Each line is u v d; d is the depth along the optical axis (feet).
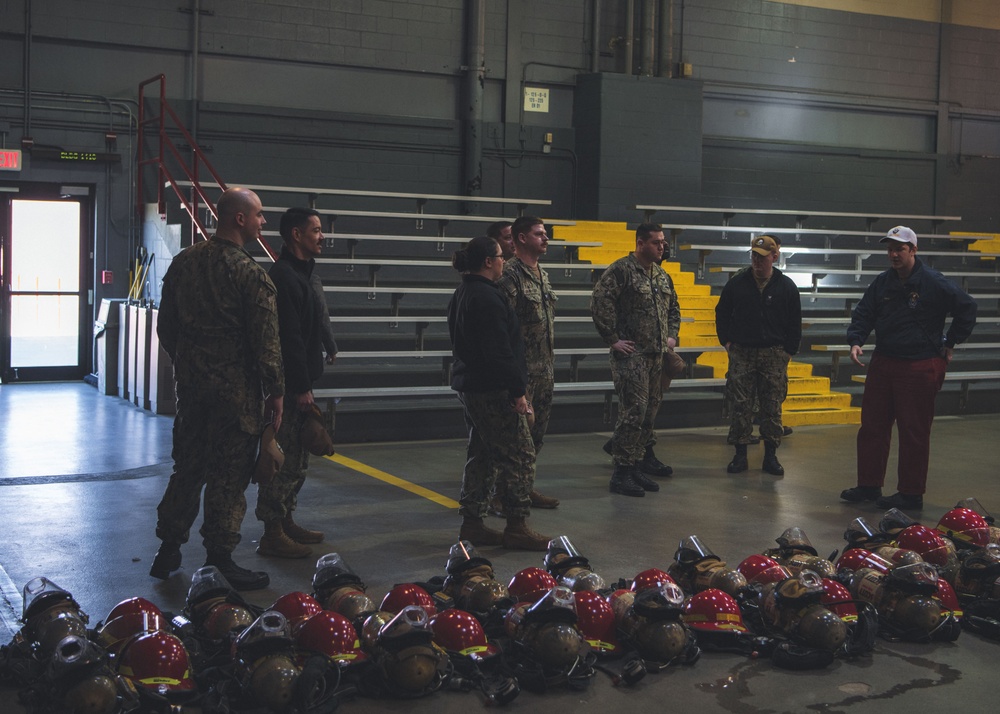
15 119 39.73
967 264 52.31
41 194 41.22
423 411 30.76
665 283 24.31
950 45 57.06
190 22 42.22
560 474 26.13
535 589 13.98
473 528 19.02
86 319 42.86
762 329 26.40
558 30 48.93
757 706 12.04
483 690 12.09
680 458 28.84
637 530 20.33
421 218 39.09
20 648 12.19
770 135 53.57
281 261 17.67
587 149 49.01
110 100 40.98
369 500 22.61
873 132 56.03
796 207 54.13
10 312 41.63
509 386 17.81
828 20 54.24
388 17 45.65
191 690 11.46
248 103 43.42
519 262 21.81
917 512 22.67
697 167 50.34
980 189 58.54
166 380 34.24
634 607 13.12
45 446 28.09
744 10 52.39
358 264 36.17
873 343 41.50
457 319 18.47
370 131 45.57
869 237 52.11
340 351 32.30
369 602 13.48
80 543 18.38
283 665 11.41
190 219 35.88
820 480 26.08
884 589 14.53
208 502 15.87
